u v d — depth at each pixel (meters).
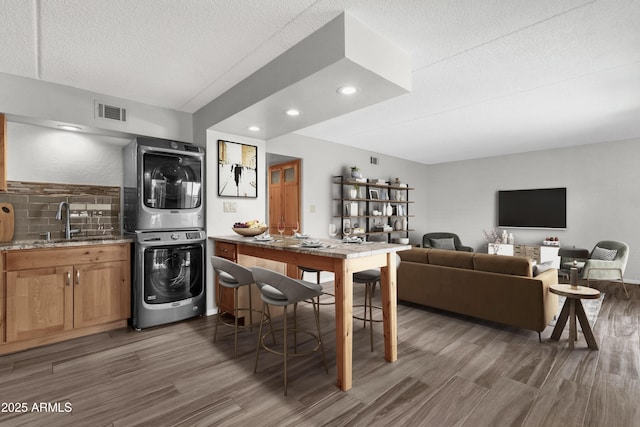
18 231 2.92
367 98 2.47
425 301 3.53
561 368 2.27
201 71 2.59
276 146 4.59
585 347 2.63
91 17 1.86
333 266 2.06
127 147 3.30
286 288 1.92
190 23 1.94
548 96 3.24
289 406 1.81
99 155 3.35
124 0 1.71
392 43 2.19
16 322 2.47
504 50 2.32
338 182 5.29
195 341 2.72
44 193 3.05
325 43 1.97
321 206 5.21
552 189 5.86
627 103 3.44
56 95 2.79
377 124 4.30
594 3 1.79
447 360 2.39
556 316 3.39
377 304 3.83
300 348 2.59
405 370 2.24
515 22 1.98
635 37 2.14
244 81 2.72
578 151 5.59
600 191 5.38
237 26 1.98
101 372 2.19
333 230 2.89
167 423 1.66
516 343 2.71
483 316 3.08
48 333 2.61
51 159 3.09
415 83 2.92
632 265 5.11
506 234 6.28
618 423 1.67
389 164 6.56
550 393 1.95
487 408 1.80
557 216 5.80
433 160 7.18
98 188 3.34
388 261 2.36
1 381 2.07
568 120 4.09
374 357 2.44
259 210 3.84
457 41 2.19
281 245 2.46
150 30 2.01
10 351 2.48
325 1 1.76
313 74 2.05
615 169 5.24
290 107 2.68
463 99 3.35
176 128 3.51
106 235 3.39
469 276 3.17
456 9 1.85
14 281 2.46
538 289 2.75
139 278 2.92
